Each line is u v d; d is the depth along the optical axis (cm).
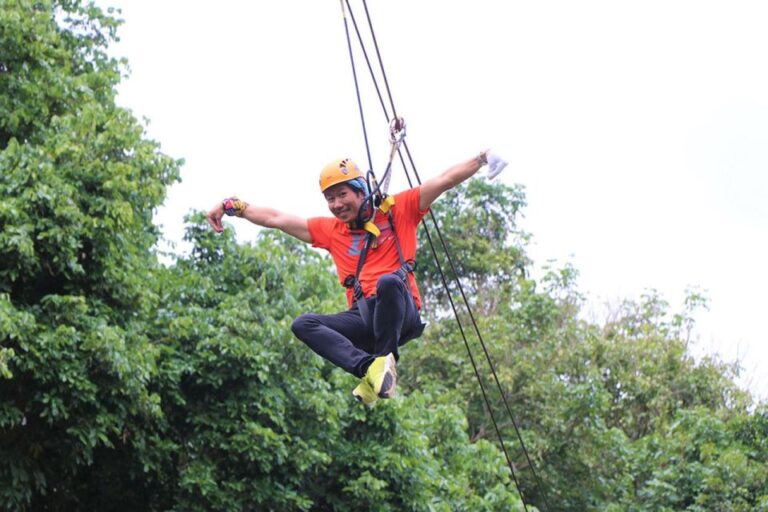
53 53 1388
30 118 1345
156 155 1378
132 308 1340
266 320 1442
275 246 1591
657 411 2377
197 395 1436
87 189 1288
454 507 1598
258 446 1386
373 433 1520
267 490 1403
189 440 1426
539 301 2369
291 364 1462
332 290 1698
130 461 1418
